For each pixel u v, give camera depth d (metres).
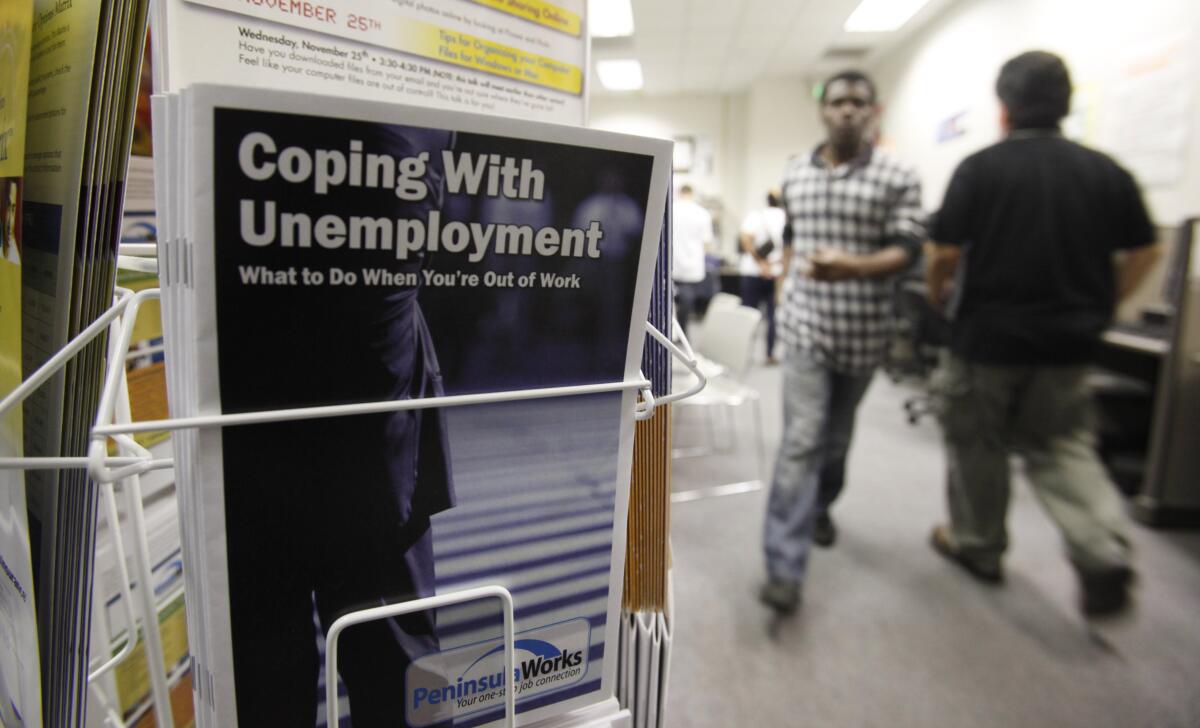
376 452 0.30
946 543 1.80
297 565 0.29
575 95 0.49
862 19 4.65
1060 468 1.43
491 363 0.31
